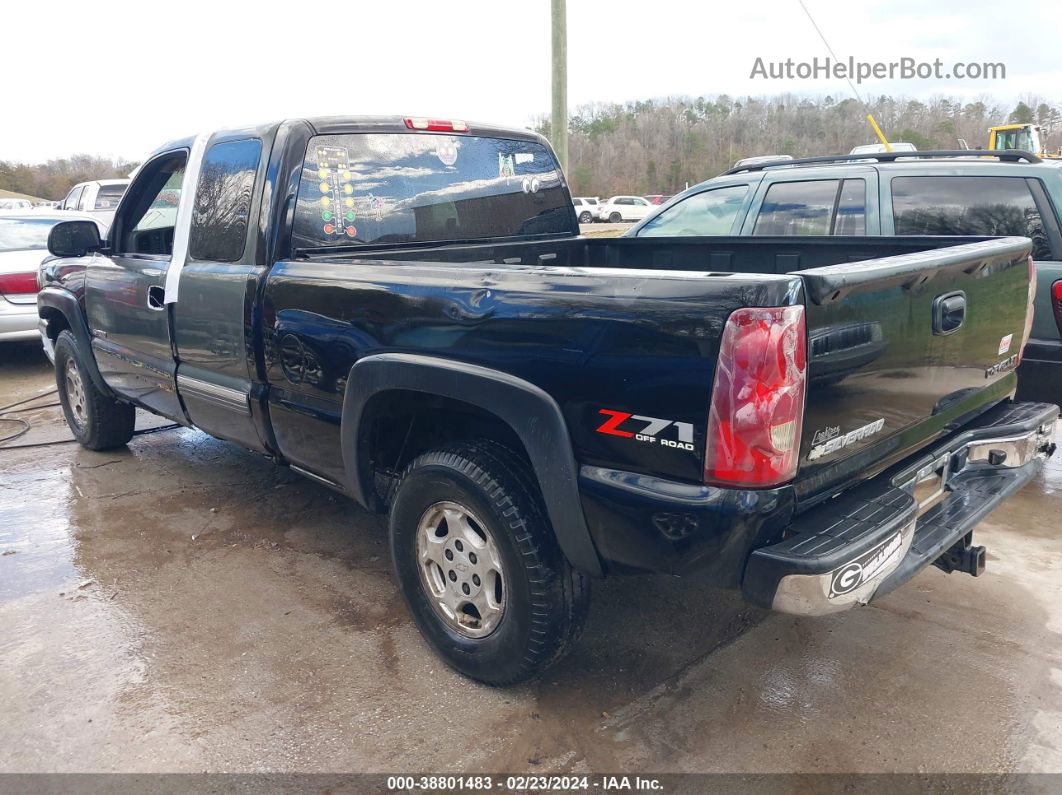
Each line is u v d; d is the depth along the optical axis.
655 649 3.01
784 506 2.03
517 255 3.99
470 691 2.77
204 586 3.53
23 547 3.94
